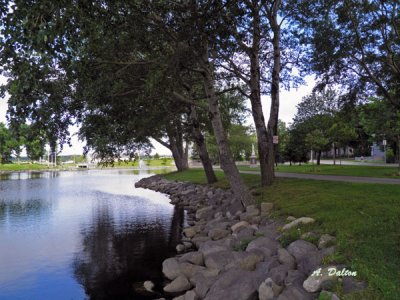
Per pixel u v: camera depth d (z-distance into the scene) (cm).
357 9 2095
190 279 997
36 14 599
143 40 1316
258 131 1997
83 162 12912
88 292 994
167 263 1089
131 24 1194
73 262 1253
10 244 1505
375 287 643
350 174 2541
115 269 1172
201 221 1842
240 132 6912
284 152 4897
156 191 3778
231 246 1153
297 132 4672
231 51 1588
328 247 863
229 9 1204
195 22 1194
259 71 2042
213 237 1363
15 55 659
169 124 2709
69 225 1908
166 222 1956
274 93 1994
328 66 2212
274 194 1673
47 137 1477
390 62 2259
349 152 8406
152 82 1298
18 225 1917
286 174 2706
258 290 774
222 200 2162
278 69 1973
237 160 7500
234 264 955
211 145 7006
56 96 1303
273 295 734
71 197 3222
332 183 1762
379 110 2961
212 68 1866
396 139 3359
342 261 770
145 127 2039
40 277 1115
